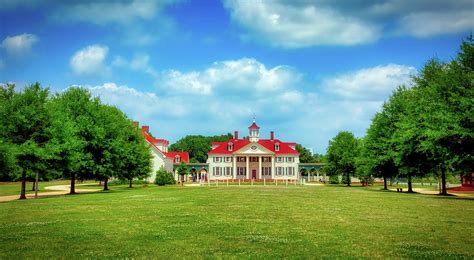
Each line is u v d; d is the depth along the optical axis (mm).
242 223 16219
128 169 55781
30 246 11703
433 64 41625
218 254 10672
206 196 33750
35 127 36125
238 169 97625
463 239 12766
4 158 31469
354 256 10453
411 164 41500
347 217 18281
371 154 50500
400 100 46938
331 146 77500
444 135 29219
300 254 10680
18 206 24438
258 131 101438
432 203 26328
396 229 14719
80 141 40125
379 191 45750
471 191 52344
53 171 38656
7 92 35969
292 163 97562
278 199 30031
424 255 10531
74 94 46156
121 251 11039
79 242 12305
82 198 32250
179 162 101500
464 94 30516
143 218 17844
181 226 15375
